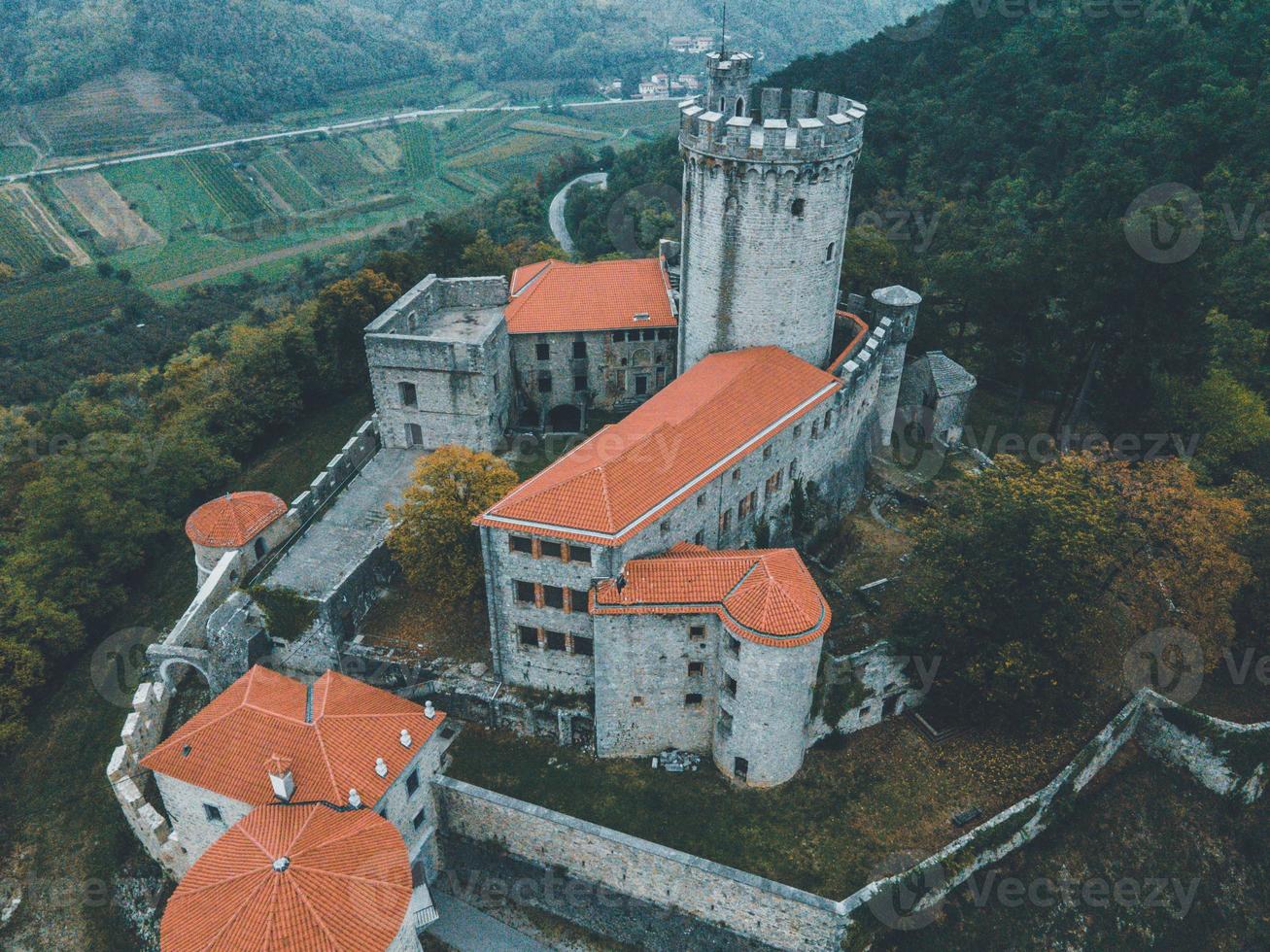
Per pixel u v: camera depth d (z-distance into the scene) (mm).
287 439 89250
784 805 49312
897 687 53375
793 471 60812
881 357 70375
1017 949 46562
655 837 47438
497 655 53781
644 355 76750
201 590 59438
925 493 70438
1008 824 47969
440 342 66938
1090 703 54969
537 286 77125
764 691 46562
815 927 44406
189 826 46781
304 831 40250
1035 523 50719
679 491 50156
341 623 57125
